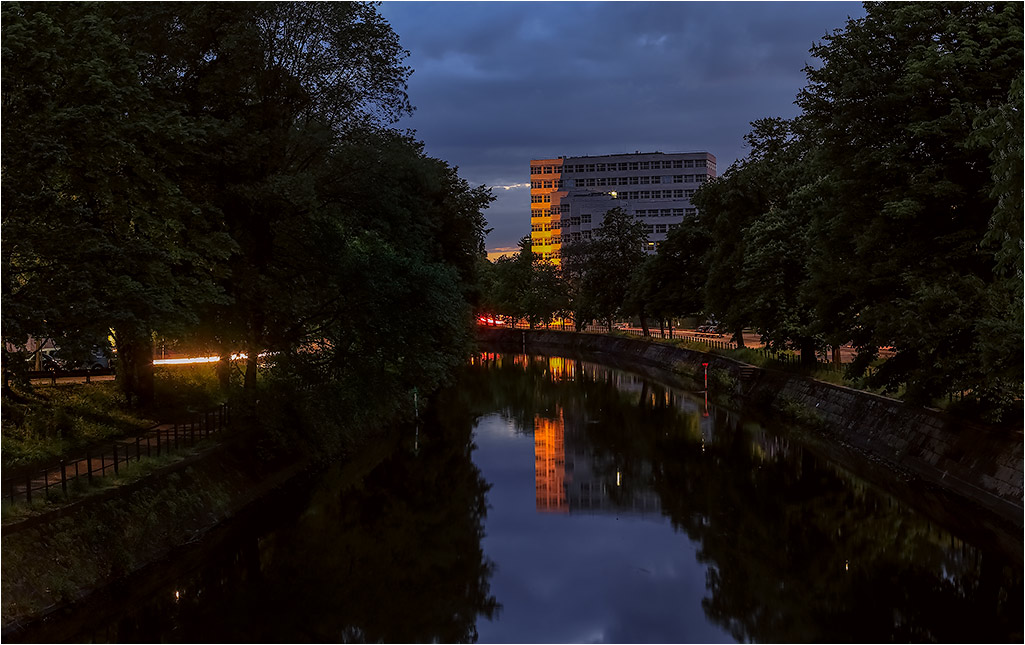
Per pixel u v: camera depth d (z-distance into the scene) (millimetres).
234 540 23078
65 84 18609
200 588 19969
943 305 22703
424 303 31422
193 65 26344
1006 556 21375
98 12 21219
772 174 47812
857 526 24859
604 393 60031
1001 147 18531
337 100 29156
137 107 20391
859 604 19078
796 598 19625
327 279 30203
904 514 25469
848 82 25766
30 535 16172
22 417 23516
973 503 23938
